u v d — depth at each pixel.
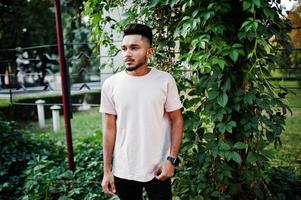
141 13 2.38
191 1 2.02
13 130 4.12
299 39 3.13
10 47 9.16
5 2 8.29
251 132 2.29
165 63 2.51
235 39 2.20
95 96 10.92
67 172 3.16
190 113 2.36
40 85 10.39
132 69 1.74
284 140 4.66
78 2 8.18
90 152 3.80
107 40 2.88
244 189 2.46
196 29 2.12
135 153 1.82
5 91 8.02
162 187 1.90
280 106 2.19
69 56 10.27
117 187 1.94
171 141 1.89
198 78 2.29
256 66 2.13
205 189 2.36
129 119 1.80
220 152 2.20
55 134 7.02
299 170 3.48
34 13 9.70
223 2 2.07
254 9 2.02
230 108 2.21
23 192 3.17
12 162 3.73
